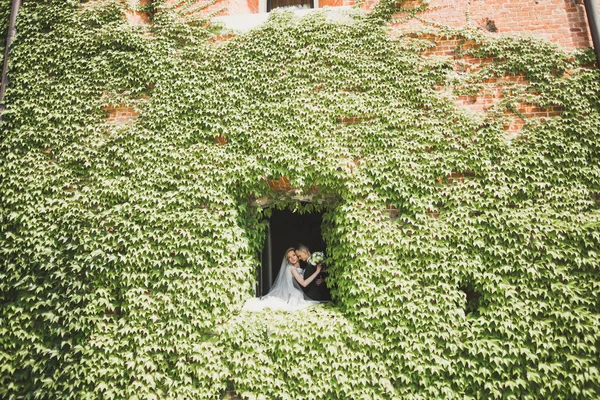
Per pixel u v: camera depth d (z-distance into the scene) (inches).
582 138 206.7
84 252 208.1
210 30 237.1
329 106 219.8
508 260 195.5
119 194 213.9
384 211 210.4
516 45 222.5
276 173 214.5
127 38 235.0
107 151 221.3
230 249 207.2
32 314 203.6
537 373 182.1
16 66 235.9
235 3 255.9
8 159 222.4
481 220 200.4
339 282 206.8
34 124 227.5
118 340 197.2
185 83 227.1
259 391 192.9
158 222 209.2
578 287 189.6
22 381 197.9
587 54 217.3
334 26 231.1
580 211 198.7
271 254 264.7
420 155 211.8
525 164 206.2
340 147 214.2
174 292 201.9
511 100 215.8
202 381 193.0
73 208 213.2
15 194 217.2
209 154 218.1
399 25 232.8
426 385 186.5
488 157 208.7
